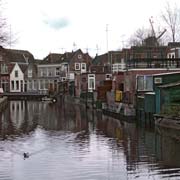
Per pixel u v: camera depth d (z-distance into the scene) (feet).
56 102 260.62
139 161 66.64
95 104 183.73
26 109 193.88
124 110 128.67
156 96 110.93
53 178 57.52
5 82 337.72
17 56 350.64
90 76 230.27
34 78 343.26
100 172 60.23
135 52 201.67
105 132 101.55
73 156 71.41
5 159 69.46
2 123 127.34
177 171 60.08
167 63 140.05
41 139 91.20
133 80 133.90
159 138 89.04
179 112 94.79
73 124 122.21
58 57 343.26
